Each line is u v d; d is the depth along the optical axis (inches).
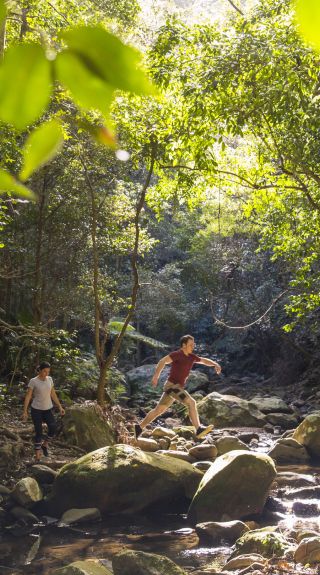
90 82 17.0
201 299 1140.5
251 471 371.2
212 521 363.9
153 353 1244.5
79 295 668.1
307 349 1075.9
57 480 383.9
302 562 281.3
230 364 1240.2
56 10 504.7
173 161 481.7
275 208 538.0
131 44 17.5
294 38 355.3
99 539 335.9
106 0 540.1
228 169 527.2
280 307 988.6
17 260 644.7
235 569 283.1
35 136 19.3
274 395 981.8
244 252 1001.5
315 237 522.0
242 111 390.0
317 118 375.6
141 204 520.7
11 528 353.1
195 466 446.9
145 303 1085.1
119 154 21.5
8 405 563.5
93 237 542.9
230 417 720.3
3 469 410.6
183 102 421.1
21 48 16.9
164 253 1262.3
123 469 384.5
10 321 676.1
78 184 610.2
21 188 20.5
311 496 408.2
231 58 374.6
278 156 455.8
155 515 386.3
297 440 555.5
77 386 671.8
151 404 838.5
